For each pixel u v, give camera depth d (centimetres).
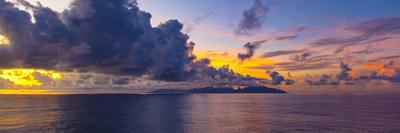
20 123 8562
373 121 9369
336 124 8606
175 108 15450
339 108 15325
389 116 10981
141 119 9775
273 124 8531
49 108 15038
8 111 13050
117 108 15325
